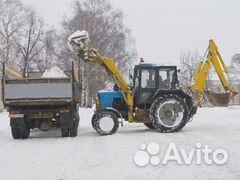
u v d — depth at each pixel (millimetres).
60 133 17375
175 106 16359
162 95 16656
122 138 14508
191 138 13992
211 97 18109
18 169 9508
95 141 14000
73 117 15266
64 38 47719
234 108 40062
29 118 15234
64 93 14938
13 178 8656
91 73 47844
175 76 17203
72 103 15078
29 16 51250
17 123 15070
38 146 13102
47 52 51281
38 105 15180
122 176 8570
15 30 50281
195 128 17781
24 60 50625
